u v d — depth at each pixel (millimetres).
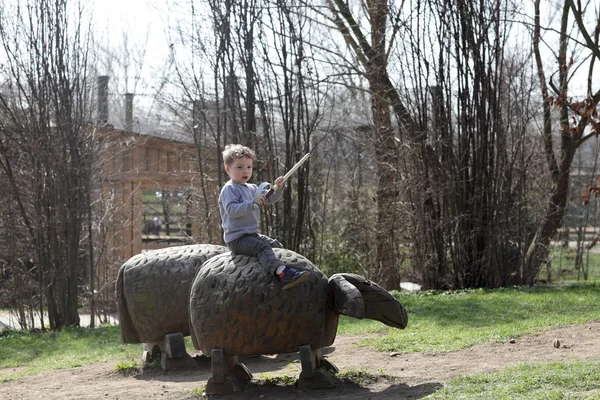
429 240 17641
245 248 7219
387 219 18609
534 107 18031
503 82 17719
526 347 9219
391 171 18094
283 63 16859
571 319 11273
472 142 17203
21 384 9320
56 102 16031
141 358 10172
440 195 17281
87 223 18078
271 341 7156
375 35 18359
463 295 15727
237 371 7805
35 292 17250
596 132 15734
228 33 16734
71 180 16250
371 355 9430
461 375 7547
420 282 19031
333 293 7309
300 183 17344
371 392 7113
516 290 16031
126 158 21750
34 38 15922
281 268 6996
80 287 18656
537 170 19047
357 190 21156
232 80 16875
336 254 20984
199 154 18062
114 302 20688
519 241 17609
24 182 16422
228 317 7129
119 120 26391
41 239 16188
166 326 9141
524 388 6535
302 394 7176
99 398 7762
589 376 6703
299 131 17281
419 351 9445
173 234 22000
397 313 7309
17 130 16109
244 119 17484
